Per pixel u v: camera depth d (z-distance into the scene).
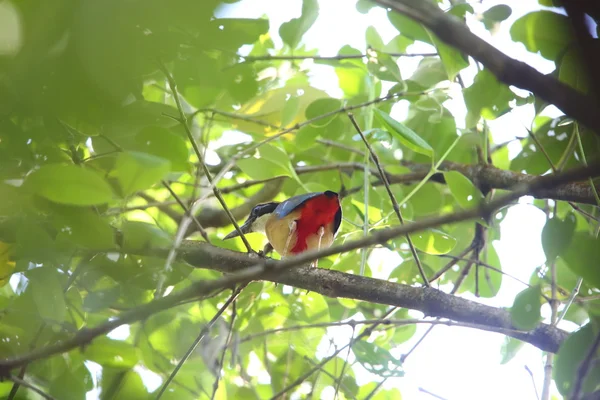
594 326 7.40
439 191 12.59
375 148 13.10
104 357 8.88
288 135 12.89
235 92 8.61
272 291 11.72
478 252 11.23
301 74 12.73
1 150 7.42
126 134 7.60
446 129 12.26
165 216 14.34
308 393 10.06
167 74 7.31
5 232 7.64
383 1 4.76
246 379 10.79
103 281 8.80
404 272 12.48
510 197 4.96
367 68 11.30
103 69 5.12
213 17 5.79
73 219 7.02
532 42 8.95
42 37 4.89
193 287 6.32
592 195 9.51
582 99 4.58
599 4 4.61
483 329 8.61
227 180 14.82
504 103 9.76
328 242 11.54
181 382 9.52
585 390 7.36
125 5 4.88
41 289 7.76
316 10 10.52
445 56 9.16
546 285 10.81
